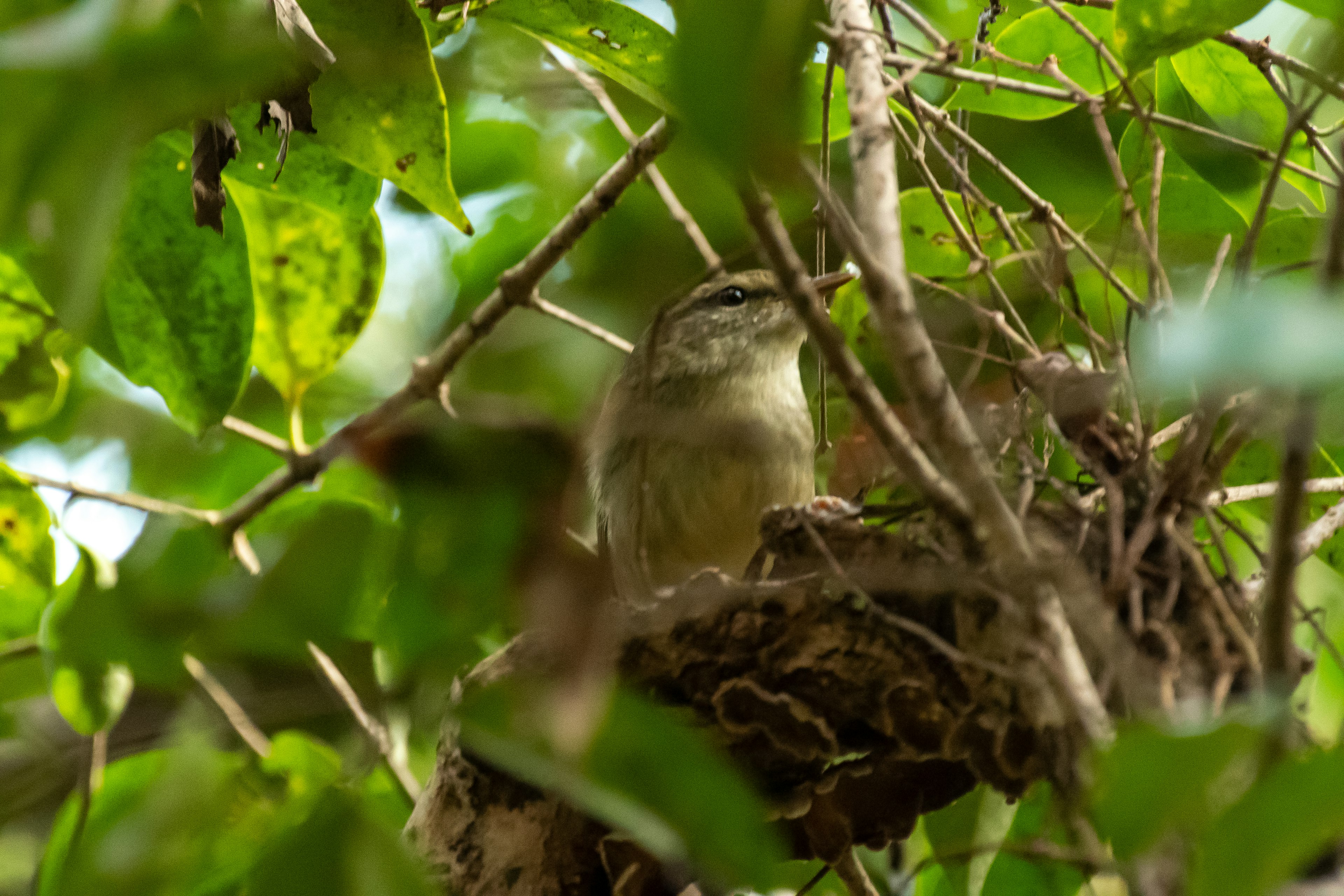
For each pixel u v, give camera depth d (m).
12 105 2.70
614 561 8.45
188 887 4.73
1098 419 5.70
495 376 8.54
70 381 10.20
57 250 2.88
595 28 6.68
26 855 7.80
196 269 6.99
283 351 7.44
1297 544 4.11
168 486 10.07
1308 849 3.30
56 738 8.11
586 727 3.79
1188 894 3.59
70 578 5.10
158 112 2.78
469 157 9.99
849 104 4.82
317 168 6.93
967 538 4.50
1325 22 6.04
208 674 7.09
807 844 6.14
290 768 7.12
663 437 8.41
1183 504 5.12
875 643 5.49
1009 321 7.29
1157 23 5.73
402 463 4.56
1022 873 6.97
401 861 3.93
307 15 5.95
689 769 3.77
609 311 8.88
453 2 6.59
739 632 5.59
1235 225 7.61
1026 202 7.88
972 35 8.98
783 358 9.05
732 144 2.76
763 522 5.98
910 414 6.91
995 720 5.35
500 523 4.46
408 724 7.21
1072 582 4.96
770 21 2.72
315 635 4.72
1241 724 3.30
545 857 5.96
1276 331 2.46
